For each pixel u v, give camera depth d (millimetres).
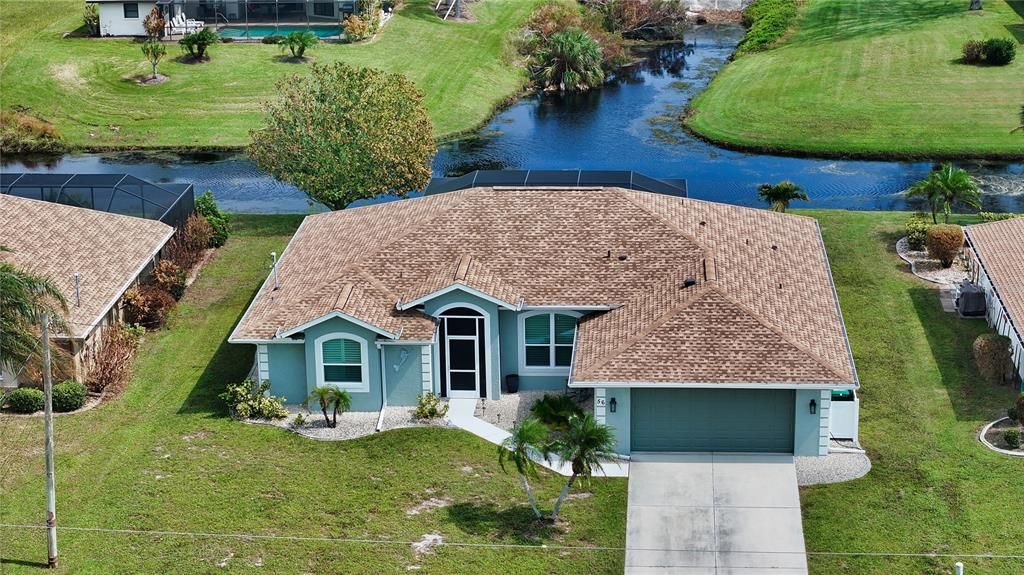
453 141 81062
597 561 34781
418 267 44312
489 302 42281
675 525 36375
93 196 54406
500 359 43562
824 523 36344
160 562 34469
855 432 40406
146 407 43312
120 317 48156
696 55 103250
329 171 57000
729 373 38906
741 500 37500
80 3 103125
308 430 41562
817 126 80438
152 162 77062
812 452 39625
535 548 35250
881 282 52406
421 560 34594
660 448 40219
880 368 45375
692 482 38469
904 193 69312
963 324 48500
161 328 49188
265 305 43969
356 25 95062
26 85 86188
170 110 83438
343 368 42312
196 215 56656
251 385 43031
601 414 39750
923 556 34656
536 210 46188
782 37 101688
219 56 91000
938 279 52531
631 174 54875
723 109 84875
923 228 55500
